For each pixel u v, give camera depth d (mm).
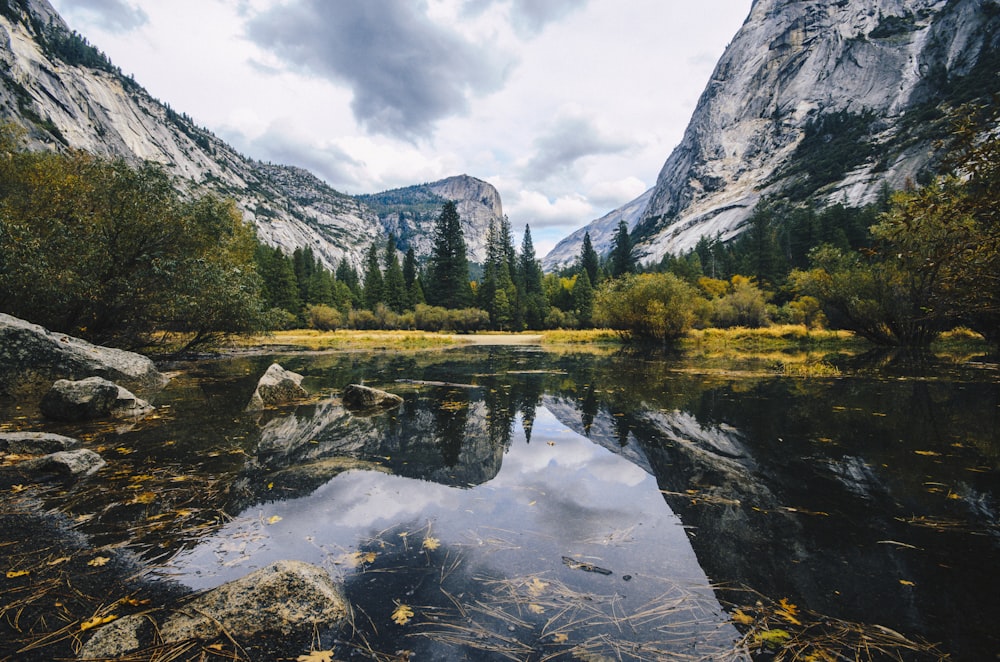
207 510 3320
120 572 2436
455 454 4848
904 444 5066
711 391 8898
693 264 64625
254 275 15469
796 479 3990
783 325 33000
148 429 5820
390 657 1777
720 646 1845
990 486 3764
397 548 2746
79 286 9859
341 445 5180
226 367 13414
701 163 156750
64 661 1741
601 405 7605
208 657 1775
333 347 23875
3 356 7336
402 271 60875
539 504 3479
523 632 1941
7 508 3307
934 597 2199
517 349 23625
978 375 10602
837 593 2254
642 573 2455
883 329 19297
